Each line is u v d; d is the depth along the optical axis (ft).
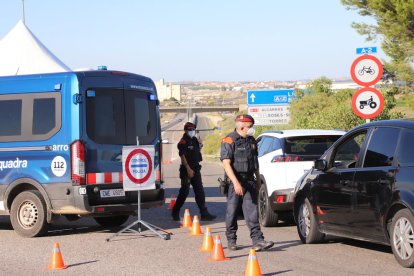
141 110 42.04
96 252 33.81
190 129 46.98
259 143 46.68
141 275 27.86
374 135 31.40
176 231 41.75
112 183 39.91
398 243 28.45
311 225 35.14
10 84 41.09
